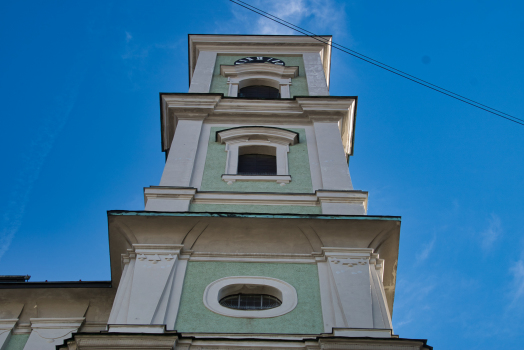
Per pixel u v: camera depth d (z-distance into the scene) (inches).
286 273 676.1
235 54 1352.1
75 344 544.4
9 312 756.0
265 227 714.8
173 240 706.2
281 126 1024.9
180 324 603.5
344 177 869.8
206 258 693.3
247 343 546.9
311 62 1302.9
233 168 907.4
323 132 994.7
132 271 671.1
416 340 540.7
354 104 1075.9
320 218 711.7
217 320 609.3
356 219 712.4
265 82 1242.6
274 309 624.7
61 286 768.9
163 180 856.3
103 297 770.2
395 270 734.5
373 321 615.2
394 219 712.4
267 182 870.4
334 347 540.4
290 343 548.1
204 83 1203.9
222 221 712.4
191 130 997.2
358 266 677.3
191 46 1378.0
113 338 539.5
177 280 658.2
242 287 660.7
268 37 1378.0
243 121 1034.1
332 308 626.8
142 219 711.1
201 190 848.3
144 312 608.4
